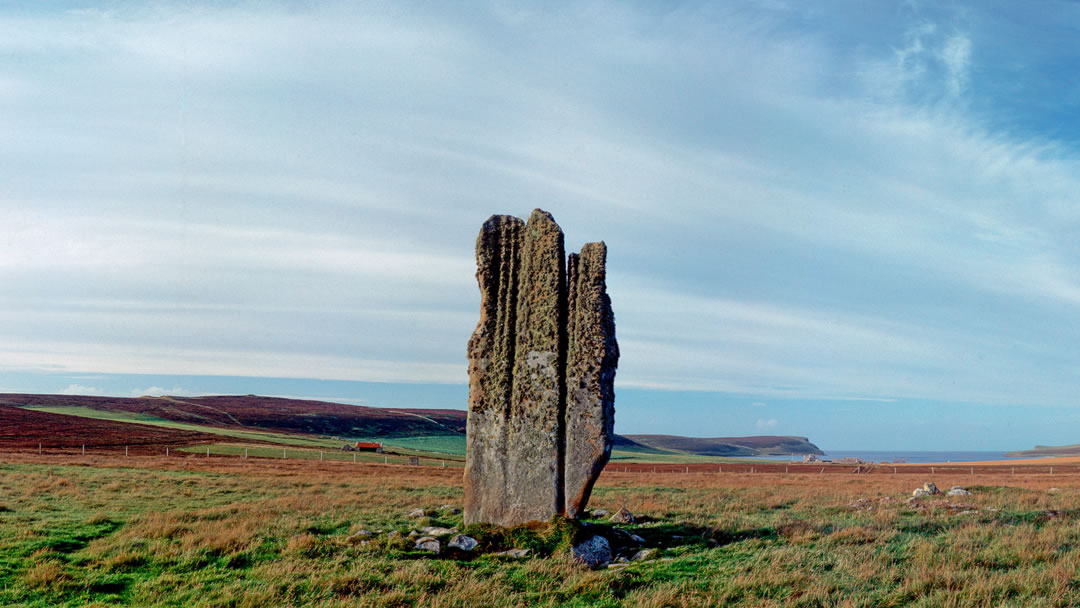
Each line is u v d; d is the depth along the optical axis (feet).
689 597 40.42
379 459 289.53
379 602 40.14
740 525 65.51
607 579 44.45
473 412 62.59
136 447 269.64
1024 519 64.80
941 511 71.41
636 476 175.94
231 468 154.10
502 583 44.21
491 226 64.64
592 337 60.44
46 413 419.54
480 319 63.77
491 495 60.70
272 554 52.26
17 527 59.41
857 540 55.83
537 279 62.39
